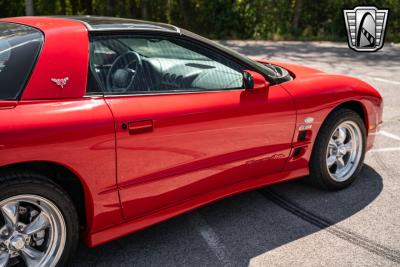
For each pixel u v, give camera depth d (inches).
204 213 133.0
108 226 102.5
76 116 90.3
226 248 115.0
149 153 101.3
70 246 95.7
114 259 108.8
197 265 107.5
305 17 742.5
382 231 125.4
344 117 142.2
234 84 120.5
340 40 689.0
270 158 129.1
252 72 119.6
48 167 92.0
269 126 124.3
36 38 96.3
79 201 100.4
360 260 111.1
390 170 169.0
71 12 754.2
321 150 140.1
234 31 692.7
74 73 94.4
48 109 88.6
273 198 143.8
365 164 174.4
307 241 119.2
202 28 724.0
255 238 120.0
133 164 99.5
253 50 536.4
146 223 108.3
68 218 93.3
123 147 96.4
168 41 112.3
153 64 107.7
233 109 115.0
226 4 681.6
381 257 112.7
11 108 85.2
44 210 90.3
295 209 136.7
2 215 90.8
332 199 144.2
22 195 85.8
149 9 734.5
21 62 91.0
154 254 111.4
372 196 147.1
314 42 658.8
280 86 130.1
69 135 88.2
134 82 103.2
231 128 115.3
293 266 108.2
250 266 107.7
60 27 100.7
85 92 95.1
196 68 115.0
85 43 98.6
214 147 113.7
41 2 714.8
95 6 770.2
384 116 244.2
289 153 133.7
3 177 83.6
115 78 100.4
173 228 123.9
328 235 122.5
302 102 131.0
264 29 706.8
